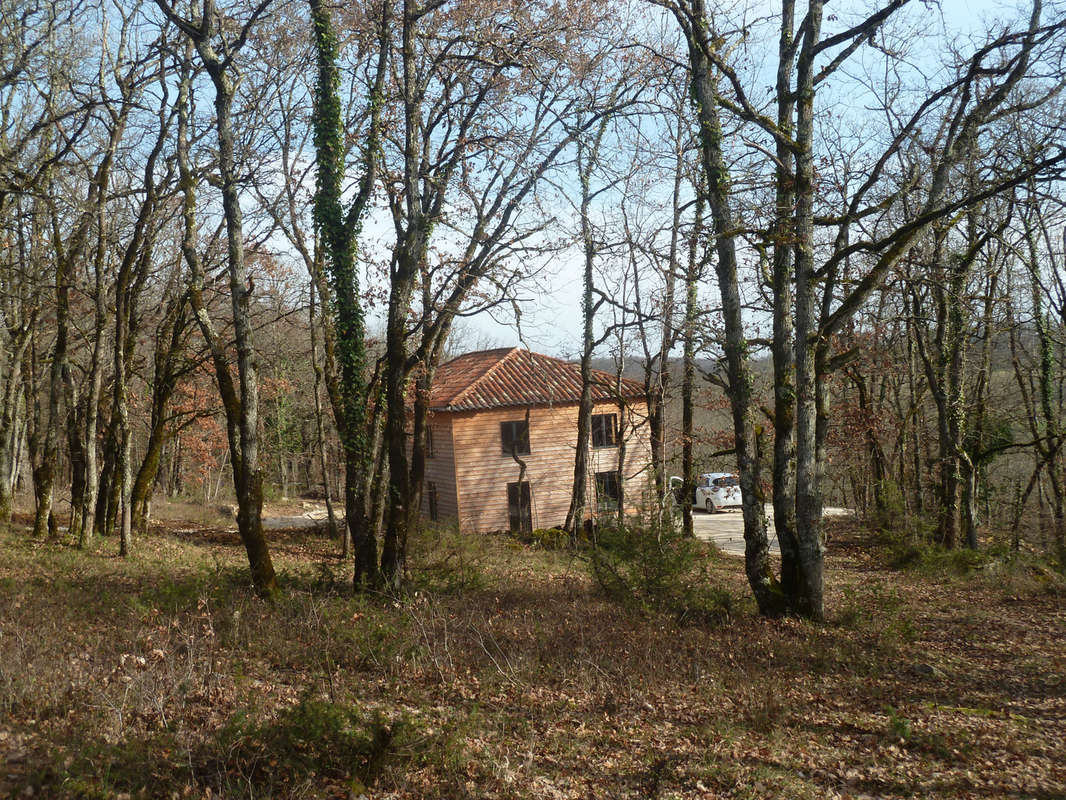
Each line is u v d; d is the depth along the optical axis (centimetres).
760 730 782
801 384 1339
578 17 1686
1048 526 2467
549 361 3559
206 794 517
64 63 1725
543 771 644
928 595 1698
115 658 796
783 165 1343
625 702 830
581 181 1941
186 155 1466
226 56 1325
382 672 867
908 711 874
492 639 991
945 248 2247
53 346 2420
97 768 529
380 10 1580
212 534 2628
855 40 1331
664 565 1388
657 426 2397
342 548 2236
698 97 1383
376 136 1490
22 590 1155
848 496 4109
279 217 1809
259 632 980
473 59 1576
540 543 2588
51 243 1914
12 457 2633
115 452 2147
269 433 3594
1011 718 866
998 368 2944
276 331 2598
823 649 1107
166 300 2225
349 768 584
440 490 3353
